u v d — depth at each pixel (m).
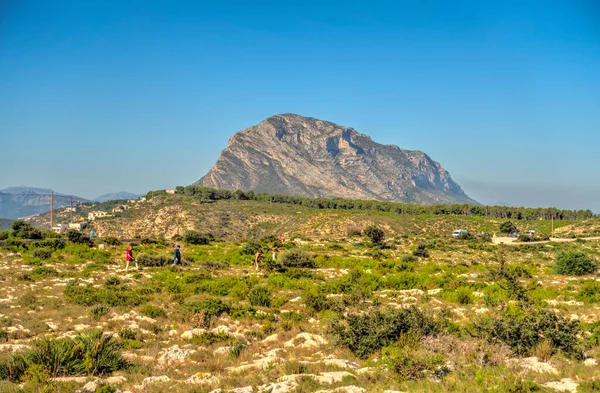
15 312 19.22
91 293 23.38
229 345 15.63
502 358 13.42
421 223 121.38
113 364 12.85
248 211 148.00
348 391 10.91
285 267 38.16
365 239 77.56
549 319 15.22
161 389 11.23
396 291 28.08
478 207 149.12
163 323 18.80
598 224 99.75
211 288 26.91
